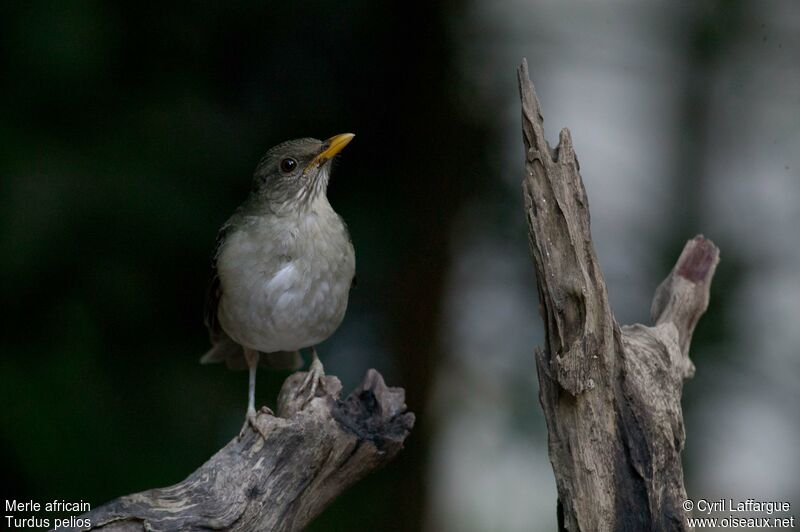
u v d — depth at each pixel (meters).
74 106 10.59
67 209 10.26
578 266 7.01
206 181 10.87
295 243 8.90
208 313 9.69
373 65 12.19
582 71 14.14
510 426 12.31
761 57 13.59
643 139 14.59
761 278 12.33
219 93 11.39
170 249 10.80
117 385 10.92
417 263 12.49
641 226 12.93
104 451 10.59
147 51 10.92
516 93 12.52
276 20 11.57
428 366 12.70
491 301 12.77
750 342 11.89
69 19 10.22
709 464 12.10
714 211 13.34
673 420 7.64
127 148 10.59
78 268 10.58
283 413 8.66
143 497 7.10
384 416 7.97
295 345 9.38
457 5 12.34
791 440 12.69
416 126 12.39
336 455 7.71
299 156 8.91
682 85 13.85
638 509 7.20
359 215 12.10
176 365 11.27
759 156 13.86
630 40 13.89
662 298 9.06
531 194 7.08
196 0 11.05
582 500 7.16
